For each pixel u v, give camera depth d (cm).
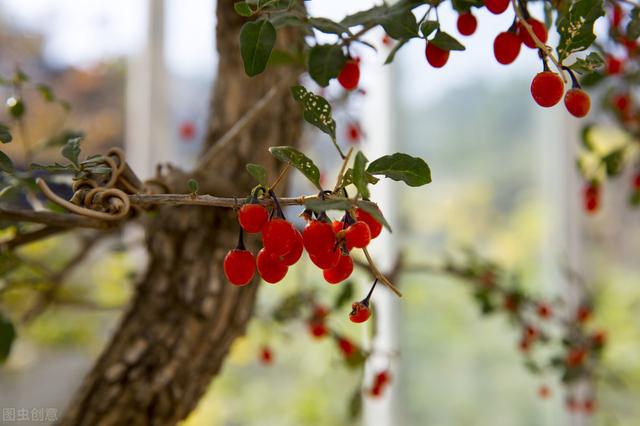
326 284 136
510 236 148
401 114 147
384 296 144
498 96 149
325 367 152
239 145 67
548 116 146
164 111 152
